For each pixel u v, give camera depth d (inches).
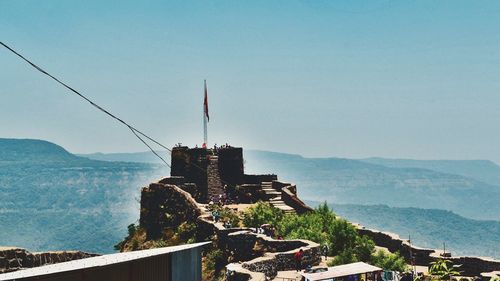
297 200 3459.6
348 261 2103.8
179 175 4178.2
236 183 4202.8
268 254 1989.4
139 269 955.3
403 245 2487.7
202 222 2989.7
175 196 3533.5
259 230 2508.6
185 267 1064.8
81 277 854.5
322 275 1411.2
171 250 1015.6
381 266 2215.8
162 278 1003.9
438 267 1423.5
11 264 1817.2
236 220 2957.7
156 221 3602.4
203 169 4153.5
